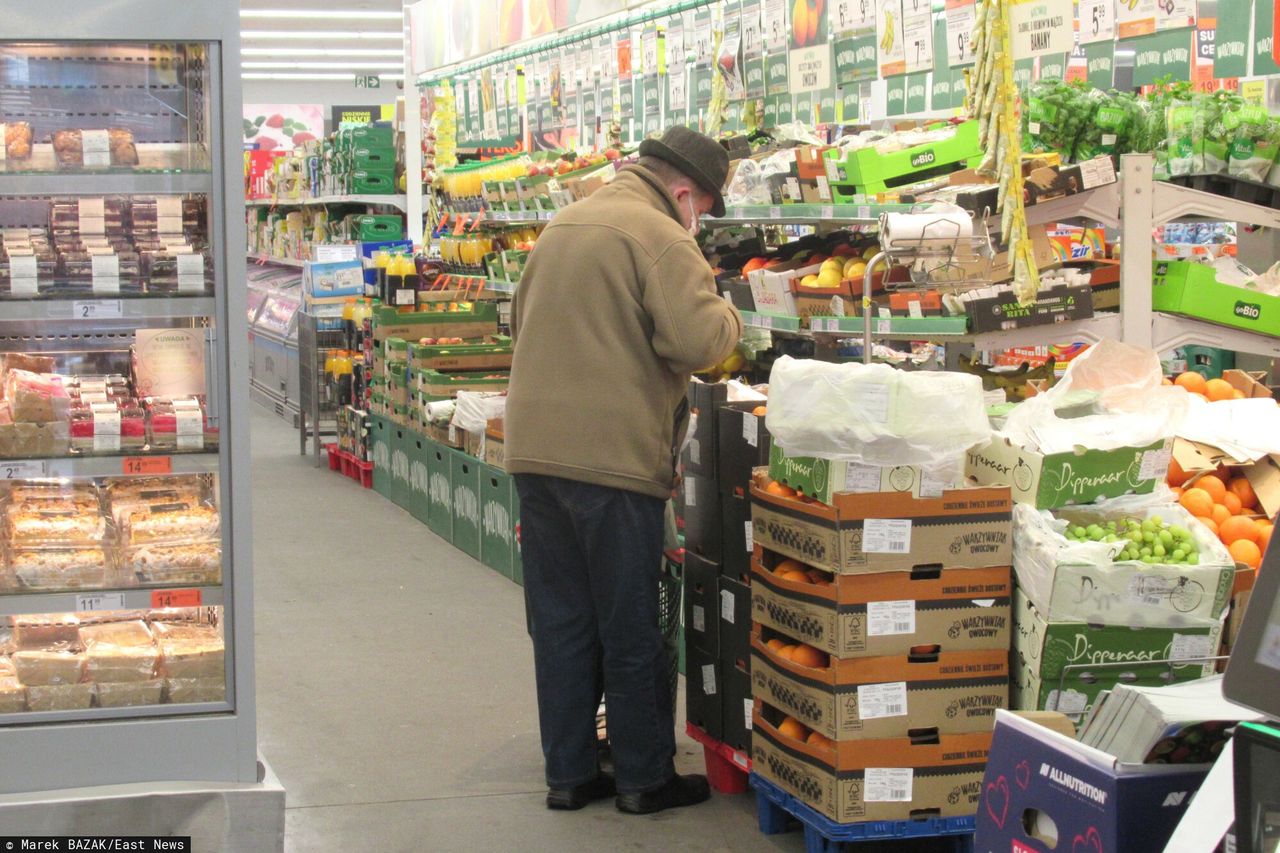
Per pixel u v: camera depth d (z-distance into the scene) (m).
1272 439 3.94
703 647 4.17
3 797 3.35
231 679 3.50
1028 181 4.48
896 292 4.60
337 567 7.17
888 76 5.83
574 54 8.24
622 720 3.98
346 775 4.28
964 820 3.43
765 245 6.32
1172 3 5.39
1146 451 3.47
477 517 7.28
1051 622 3.23
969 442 3.34
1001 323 4.43
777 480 3.61
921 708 3.39
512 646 5.68
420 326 9.01
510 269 7.82
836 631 3.34
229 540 3.47
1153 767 2.11
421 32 11.05
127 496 3.69
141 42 3.33
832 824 3.39
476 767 4.36
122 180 3.35
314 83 26.83
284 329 13.70
